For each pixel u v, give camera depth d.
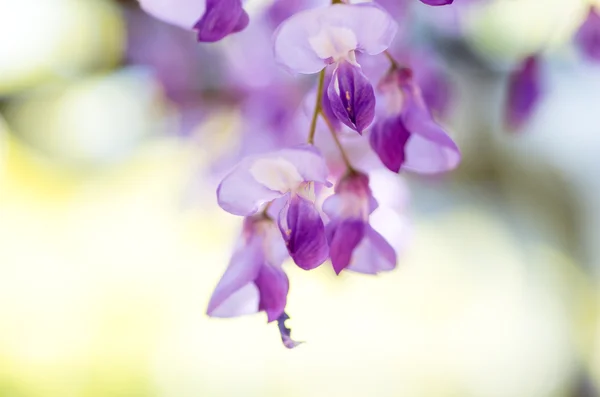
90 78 0.61
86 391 0.61
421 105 0.27
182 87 0.46
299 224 0.25
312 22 0.25
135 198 0.72
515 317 0.67
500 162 0.65
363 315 0.66
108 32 0.59
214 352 0.63
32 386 0.61
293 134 0.35
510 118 0.36
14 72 0.62
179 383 0.62
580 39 0.35
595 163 0.66
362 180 0.27
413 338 0.65
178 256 0.68
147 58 0.50
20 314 0.64
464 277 0.69
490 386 0.63
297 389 0.62
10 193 0.69
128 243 0.69
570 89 0.55
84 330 0.64
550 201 0.69
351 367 0.63
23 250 0.68
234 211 0.26
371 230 0.27
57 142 0.66
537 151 0.65
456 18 0.40
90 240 0.69
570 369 0.66
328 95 0.25
